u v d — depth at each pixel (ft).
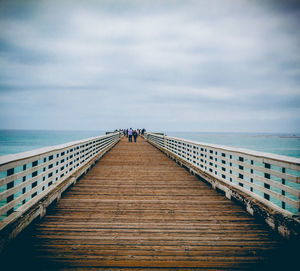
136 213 15.08
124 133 163.84
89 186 21.68
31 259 9.67
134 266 9.36
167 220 13.99
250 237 11.87
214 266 9.44
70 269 9.09
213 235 12.07
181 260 9.80
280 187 12.46
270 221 12.60
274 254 10.34
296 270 9.29
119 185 22.15
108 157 42.52
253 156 15.30
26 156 12.41
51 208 15.75
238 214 15.06
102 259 9.77
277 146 290.35
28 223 12.00
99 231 12.34
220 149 21.02
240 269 9.29
